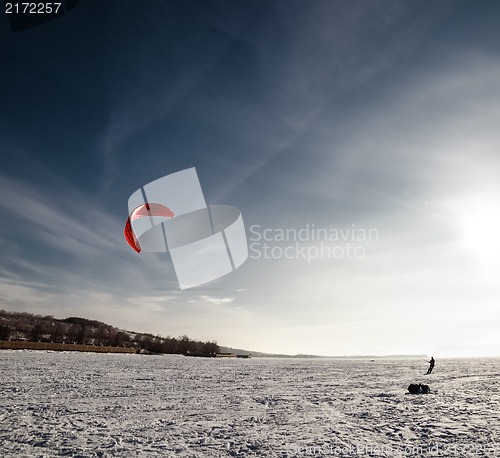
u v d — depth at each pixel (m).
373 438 9.84
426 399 17.11
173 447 8.51
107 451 8.06
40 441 8.61
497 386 23.50
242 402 15.02
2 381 17.00
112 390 16.42
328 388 20.88
